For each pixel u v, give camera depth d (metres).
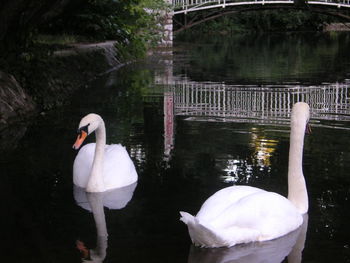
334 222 6.00
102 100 13.57
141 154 8.62
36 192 7.04
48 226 5.95
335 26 58.28
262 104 13.32
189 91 15.27
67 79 15.23
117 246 5.44
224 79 18.12
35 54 14.11
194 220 4.99
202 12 40.75
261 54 28.61
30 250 5.37
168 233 5.73
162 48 31.11
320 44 36.97
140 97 14.08
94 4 23.53
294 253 5.29
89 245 5.46
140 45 25.25
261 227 5.48
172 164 8.09
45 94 13.10
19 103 11.73
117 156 7.49
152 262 5.11
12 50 13.32
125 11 25.86
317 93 15.08
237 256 5.22
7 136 9.89
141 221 6.06
